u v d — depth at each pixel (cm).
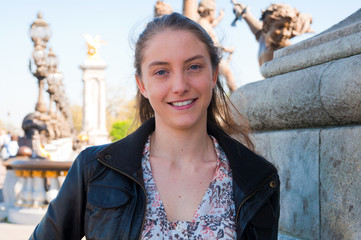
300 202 190
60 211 147
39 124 752
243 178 150
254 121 228
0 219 610
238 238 144
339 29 186
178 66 143
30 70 773
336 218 167
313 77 179
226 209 148
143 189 142
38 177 603
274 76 223
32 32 786
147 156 154
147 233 139
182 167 153
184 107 146
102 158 145
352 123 167
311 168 183
